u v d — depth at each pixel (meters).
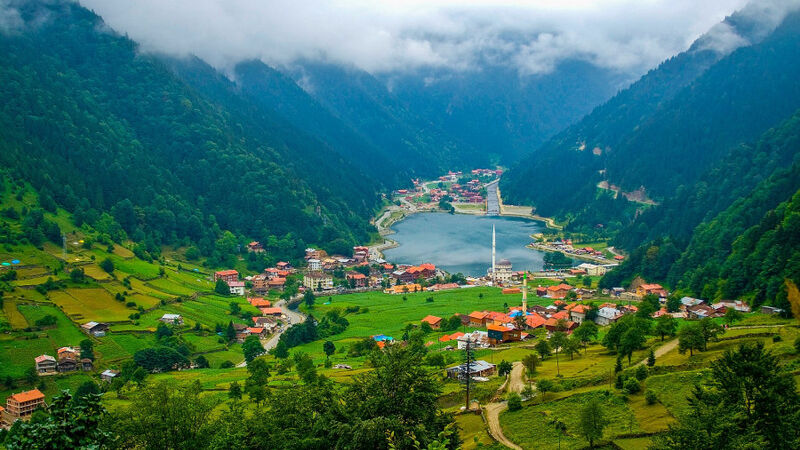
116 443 56.81
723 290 199.62
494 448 87.88
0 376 146.62
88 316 190.75
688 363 112.19
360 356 166.62
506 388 117.38
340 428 60.06
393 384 64.31
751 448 53.25
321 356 170.12
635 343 119.62
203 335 198.75
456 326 191.62
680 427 59.38
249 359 176.00
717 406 60.44
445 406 111.62
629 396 99.81
